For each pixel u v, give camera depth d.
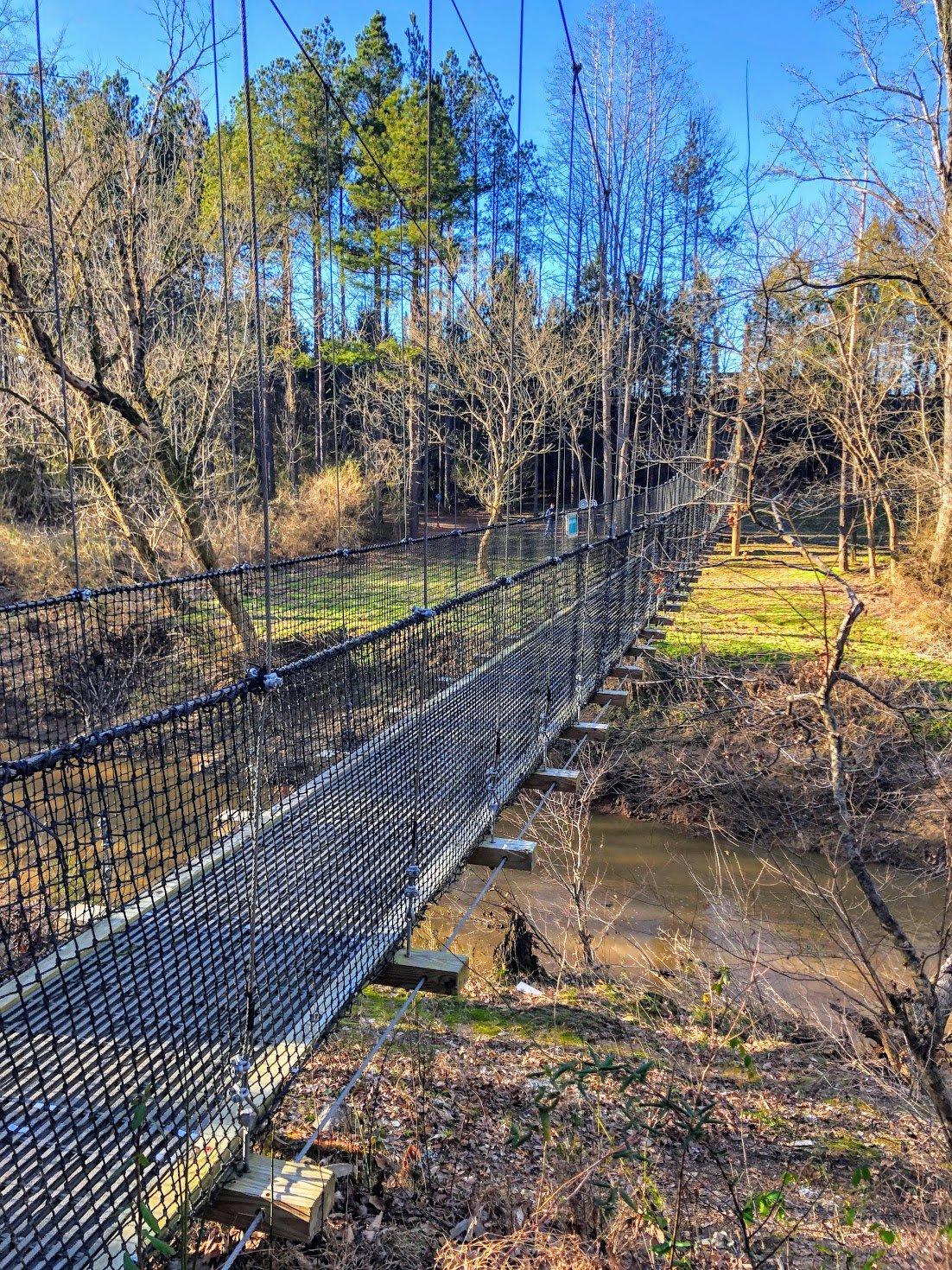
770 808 7.08
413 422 16.34
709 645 11.05
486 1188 3.47
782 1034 5.41
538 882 7.91
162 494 9.30
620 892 7.58
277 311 14.60
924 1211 3.75
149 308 8.70
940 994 4.29
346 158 15.75
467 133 16.91
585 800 7.16
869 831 6.43
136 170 7.87
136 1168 1.53
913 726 6.86
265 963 2.25
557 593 4.87
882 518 19.03
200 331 9.91
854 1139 4.26
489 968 6.22
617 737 9.19
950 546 12.16
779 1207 3.13
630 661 7.26
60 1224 1.47
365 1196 3.36
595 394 15.27
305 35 17.34
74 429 8.36
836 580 4.53
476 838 3.54
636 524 9.80
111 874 2.05
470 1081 4.39
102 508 8.83
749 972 6.25
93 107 7.92
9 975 1.62
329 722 3.00
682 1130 4.02
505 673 3.98
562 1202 3.27
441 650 3.46
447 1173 3.60
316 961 2.30
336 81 17.41
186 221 9.10
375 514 16.89
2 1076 1.82
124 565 10.20
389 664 3.04
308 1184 1.74
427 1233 3.21
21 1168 1.57
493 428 15.47
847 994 5.03
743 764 7.51
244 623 6.96
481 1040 4.90
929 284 7.02
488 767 3.72
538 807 4.24
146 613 6.69
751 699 6.06
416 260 16.14
